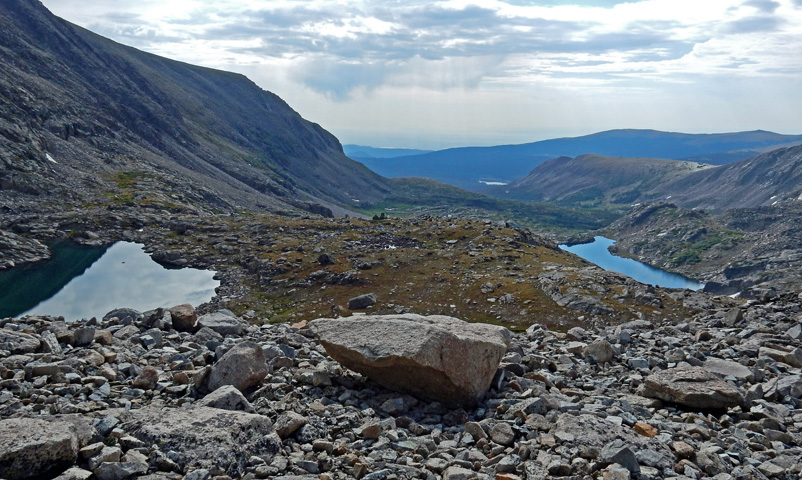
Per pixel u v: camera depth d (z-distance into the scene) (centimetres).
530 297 8931
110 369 1508
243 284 11406
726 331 2661
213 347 1908
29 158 19600
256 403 1336
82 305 9612
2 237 13175
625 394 1681
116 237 15250
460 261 12138
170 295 10606
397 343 1483
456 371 1448
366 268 11888
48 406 1211
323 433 1230
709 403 1519
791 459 1170
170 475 932
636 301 8056
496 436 1244
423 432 1308
